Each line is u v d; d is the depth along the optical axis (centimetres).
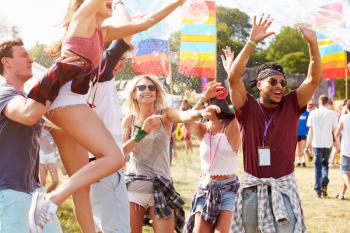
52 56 389
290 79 2339
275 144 436
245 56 439
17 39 378
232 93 450
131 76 543
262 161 432
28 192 356
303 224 430
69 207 792
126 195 457
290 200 427
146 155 507
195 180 962
